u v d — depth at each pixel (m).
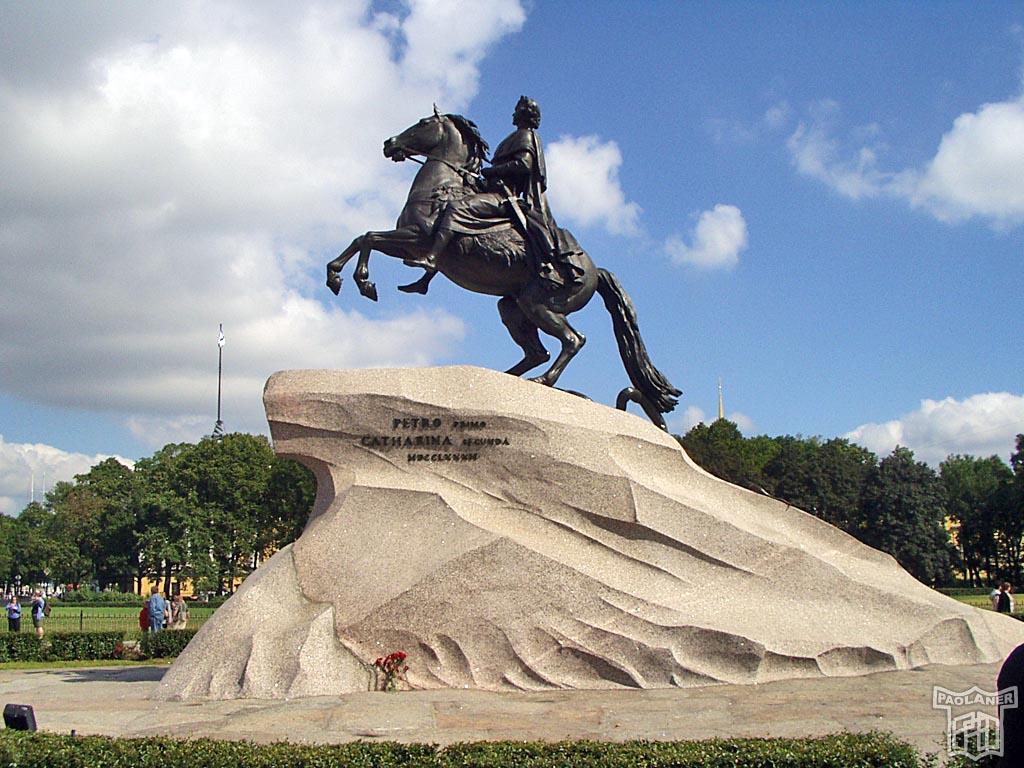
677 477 10.53
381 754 5.21
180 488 50.19
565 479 9.93
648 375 12.28
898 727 6.79
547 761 5.04
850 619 9.87
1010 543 49.25
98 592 61.91
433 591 9.21
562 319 11.73
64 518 62.19
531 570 9.34
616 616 9.26
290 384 10.38
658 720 7.24
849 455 48.59
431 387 10.20
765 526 10.55
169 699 8.52
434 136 12.06
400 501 9.76
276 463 46.62
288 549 9.79
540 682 8.98
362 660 9.06
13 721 5.92
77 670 12.03
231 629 9.02
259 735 6.71
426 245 11.48
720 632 9.15
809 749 5.12
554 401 10.30
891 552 43.72
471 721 7.25
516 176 12.06
